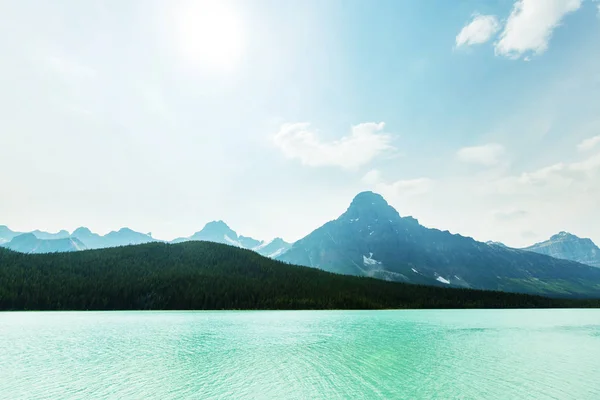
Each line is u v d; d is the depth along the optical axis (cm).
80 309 13038
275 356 4797
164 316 11062
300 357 4756
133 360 4441
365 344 5978
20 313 11625
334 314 12825
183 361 4409
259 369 4028
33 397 3000
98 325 8325
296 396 3075
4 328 7675
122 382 3438
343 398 3028
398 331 7981
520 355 5181
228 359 4559
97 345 5534
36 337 6347
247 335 6888
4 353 4869
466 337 7175
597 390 3338
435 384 3503
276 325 8781
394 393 3195
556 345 6197
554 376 3869
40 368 3984
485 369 4206
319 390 3256
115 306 13512
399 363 4478
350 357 4819
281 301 14838
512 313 15288
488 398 3088
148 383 3419
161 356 4716
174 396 3042
